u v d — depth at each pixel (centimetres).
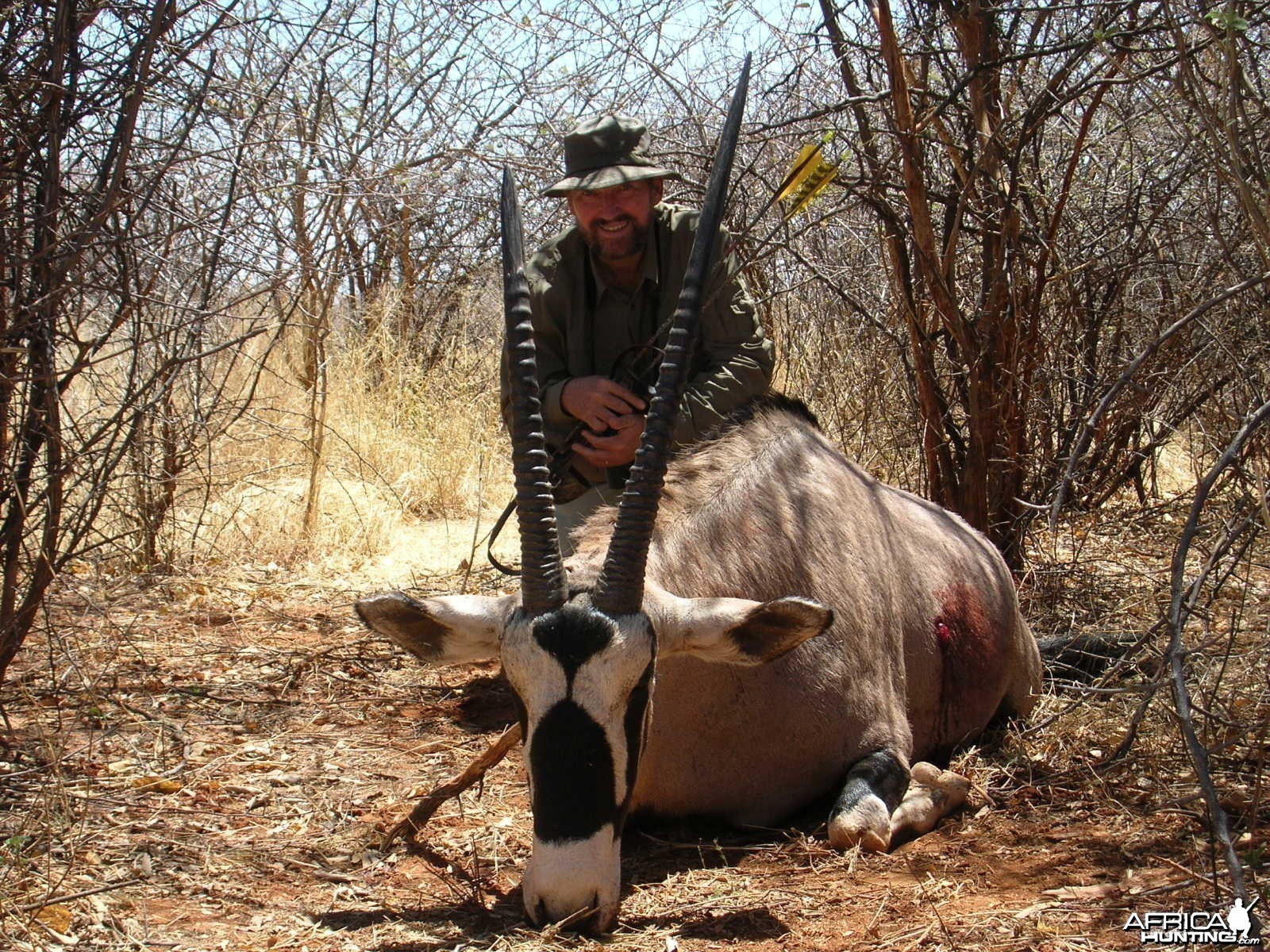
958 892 370
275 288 554
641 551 346
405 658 618
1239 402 563
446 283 1079
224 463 803
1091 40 471
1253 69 475
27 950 328
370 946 338
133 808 430
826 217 574
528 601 347
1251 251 548
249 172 547
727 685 417
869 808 413
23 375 436
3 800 427
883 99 542
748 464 454
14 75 423
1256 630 500
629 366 493
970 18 526
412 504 910
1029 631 564
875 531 483
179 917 355
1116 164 672
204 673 582
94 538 722
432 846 411
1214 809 302
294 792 456
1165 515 752
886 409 712
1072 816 427
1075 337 675
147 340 482
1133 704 498
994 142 559
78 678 543
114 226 475
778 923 352
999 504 618
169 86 494
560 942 329
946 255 562
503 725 538
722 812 432
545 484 348
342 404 943
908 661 489
